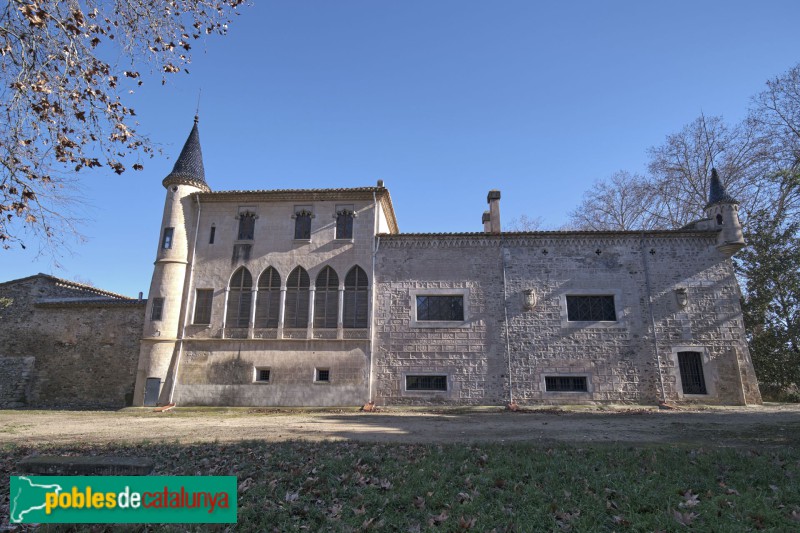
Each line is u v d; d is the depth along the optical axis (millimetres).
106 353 24797
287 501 6586
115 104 8859
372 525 5711
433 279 22422
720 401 20359
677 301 21391
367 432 13172
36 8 7211
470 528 5555
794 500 6320
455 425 14789
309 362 21859
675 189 32188
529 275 22141
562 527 5559
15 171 8391
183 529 5672
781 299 23500
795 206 23984
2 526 5898
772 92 26188
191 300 23188
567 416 17469
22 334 25750
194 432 13508
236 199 24141
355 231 23266
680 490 6758
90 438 12469
